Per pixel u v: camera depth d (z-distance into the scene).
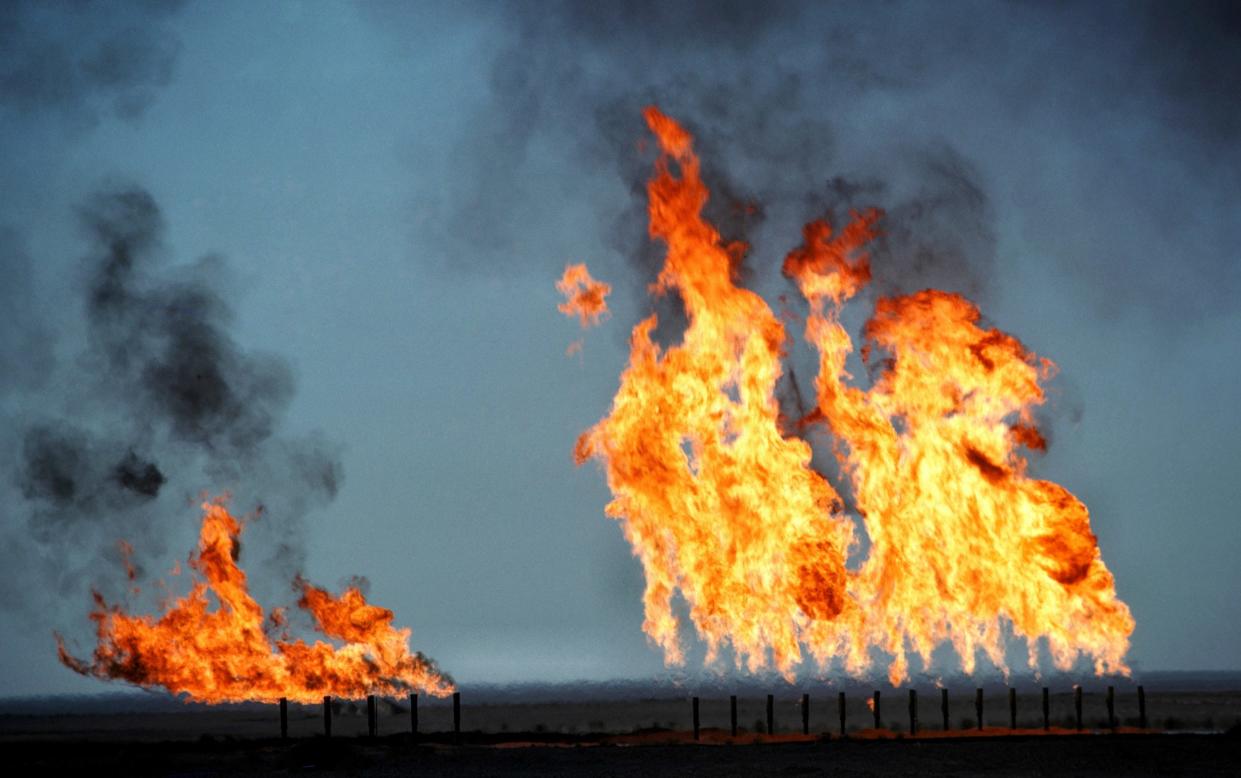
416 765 42.88
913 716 52.03
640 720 75.12
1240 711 77.75
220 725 74.88
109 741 57.03
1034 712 73.88
